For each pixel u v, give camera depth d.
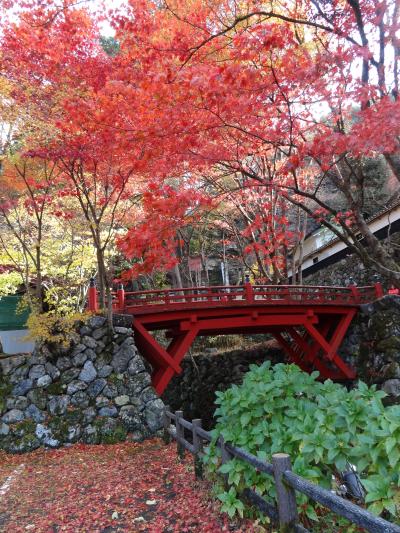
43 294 16.47
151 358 14.10
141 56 6.24
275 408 4.22
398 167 5.77
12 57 8.86
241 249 18.86
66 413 10.70
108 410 10.87
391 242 18.11
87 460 8.80
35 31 8.27
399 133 4.82
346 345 17.42
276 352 20.36
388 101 4.84
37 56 8.84
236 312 14.30
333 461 3.38
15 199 11.90
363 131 4.87
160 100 5.46
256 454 4.08
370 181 21.55
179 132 5.82
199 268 25.81
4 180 10.72
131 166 9.41
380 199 21.69
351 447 3.28
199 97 5.46
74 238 14.93
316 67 4.95
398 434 2.84
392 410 2.98
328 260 23.56
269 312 14.91
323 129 6.25
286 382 4.27
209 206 6.08
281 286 15.17
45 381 11.00
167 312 13.21
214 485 4.96
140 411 11.00
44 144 9.39
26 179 10.97
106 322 11.84
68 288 14.94
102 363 11.40
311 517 3.38
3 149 10.43
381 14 5.10
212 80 4.91
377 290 17.03
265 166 11.57
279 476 3.29
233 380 18.81
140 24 6.40
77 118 7.80
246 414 4.21
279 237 10.31
